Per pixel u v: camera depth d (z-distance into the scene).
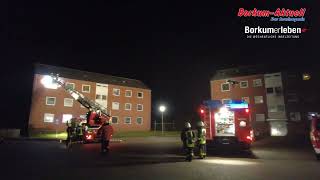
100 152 15.10
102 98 42.12
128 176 7.85
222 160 11.73
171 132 41.00
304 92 35.50
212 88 42.12
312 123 12.02
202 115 15.44
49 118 36.03
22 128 36.84
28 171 8.74
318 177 7.65
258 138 29.62
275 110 36.47
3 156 13.05
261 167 9.56
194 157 12.94
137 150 16.41
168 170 8.93
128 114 44.44
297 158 12.47
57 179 7.45
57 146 19.28
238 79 39.97
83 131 20.47
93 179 7.43
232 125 14.81
